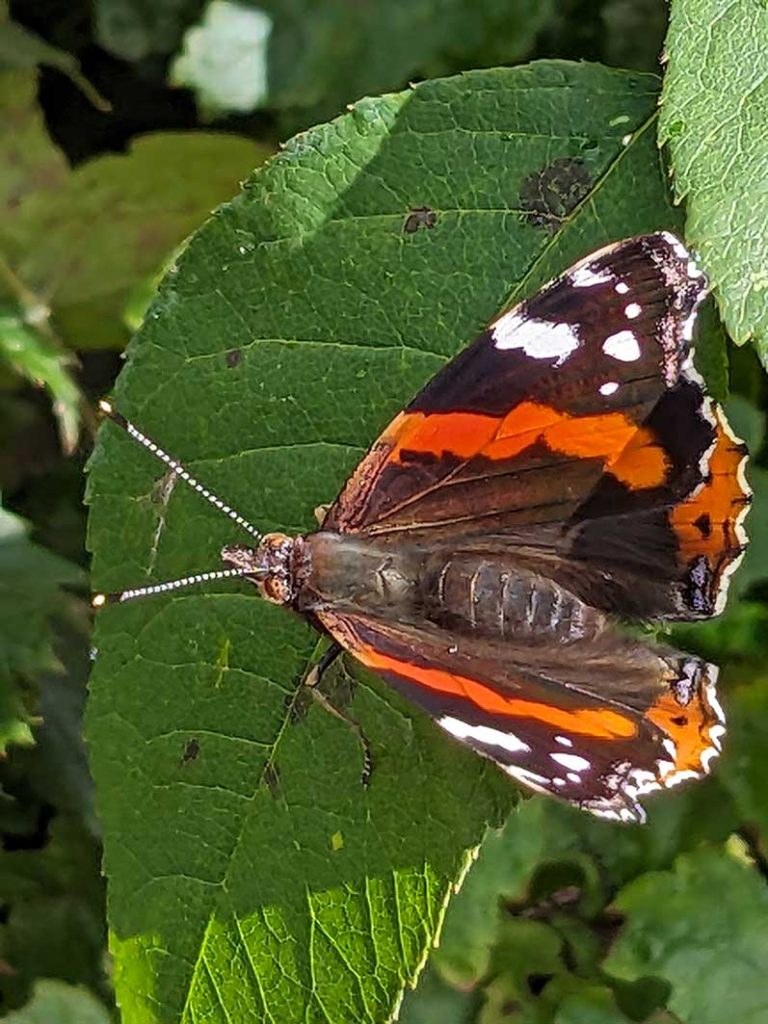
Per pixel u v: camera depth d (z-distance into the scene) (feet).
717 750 0.46
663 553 0.49
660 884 0.64
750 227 0.46
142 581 0.49
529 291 0.48
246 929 0.48
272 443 0.49
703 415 0.47
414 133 0.49
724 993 0.63
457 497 0.49
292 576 0.48
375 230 0.49
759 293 0.46
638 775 0.46
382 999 0.48
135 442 0.49
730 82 0.46
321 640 0.48
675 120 0.47
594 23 0.63
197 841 0.48
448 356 0.49
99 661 0.49
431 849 0.48
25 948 0.66
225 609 0.49
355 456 0.49
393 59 0.63
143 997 0.48
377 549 0.48
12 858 0.66
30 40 0.63
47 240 0.64
